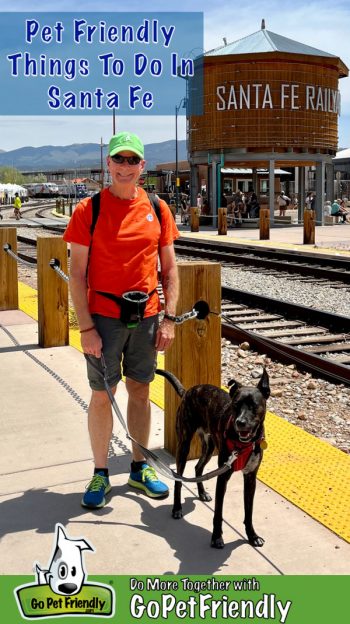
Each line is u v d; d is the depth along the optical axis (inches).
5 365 271.7
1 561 132.6
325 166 1424.7
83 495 160.9
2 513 151.6
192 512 152.7
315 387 259.3
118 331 153.1
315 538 139.9
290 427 201.9
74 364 272.5
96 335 151.3
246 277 581.9
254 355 311.3
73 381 249.0
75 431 200.4
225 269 639.8
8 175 7047.2
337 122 1321.4
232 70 1207.6
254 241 901.2
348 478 166.4
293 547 136.7
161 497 159.6
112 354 153.6
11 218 2005.4
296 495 157.5
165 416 185.8
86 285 152.1
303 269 588.1
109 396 145.9
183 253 808.3
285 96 1211.9
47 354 289.1
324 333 355.9
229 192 1844.2
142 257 152.0
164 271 161.9
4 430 201.0
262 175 1909.4
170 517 150.5
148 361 160.2
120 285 151.3
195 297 175.8
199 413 145.3
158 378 251.0
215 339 180.4
